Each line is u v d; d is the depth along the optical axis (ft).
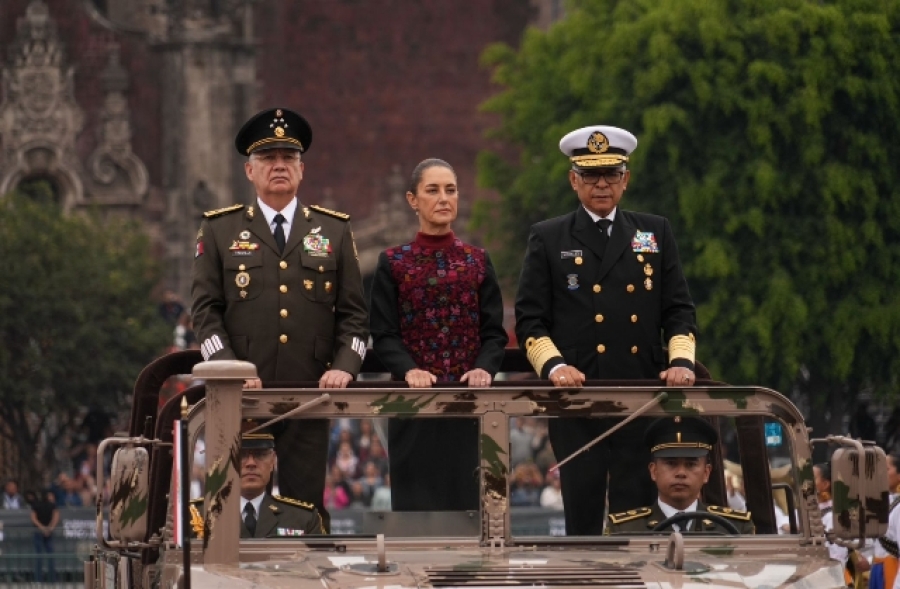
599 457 90.43
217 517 80.94
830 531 85.51
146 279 406.82
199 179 519.19
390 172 594.24
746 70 305.94
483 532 85.81
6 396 371.35
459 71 597.52
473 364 98.17
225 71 523.29
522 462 92.22
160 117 522.47
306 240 96.84
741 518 90.27
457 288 98.12
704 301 315.99
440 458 86.94
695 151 312.91
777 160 304.71
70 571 235.81
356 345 95.30
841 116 300.40
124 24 526.57
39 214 395.96
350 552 84.69
